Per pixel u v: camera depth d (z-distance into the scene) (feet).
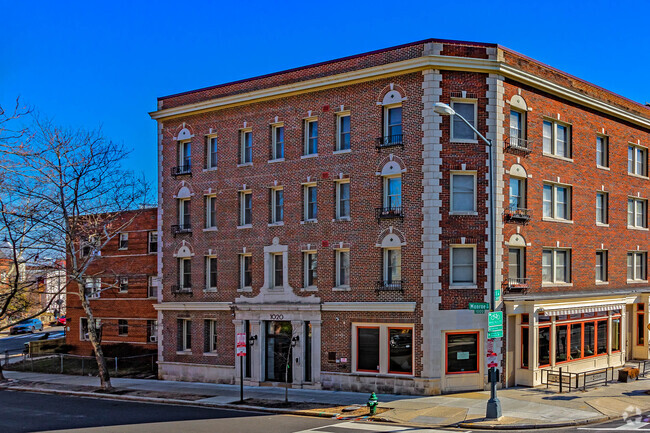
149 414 84.12
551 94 104.99
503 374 93.15
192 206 118.93
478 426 69.31
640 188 128.36
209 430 71.10
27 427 75.77
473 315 91.45
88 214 122.72
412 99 94.02
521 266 98.63
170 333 120.37
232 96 112.37
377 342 95.81
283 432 68.69
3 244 114.73
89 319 110.01
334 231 100.89
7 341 213.05
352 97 100.27
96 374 131.03
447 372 90.94
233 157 113.70
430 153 91.71
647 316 121.08
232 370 110.73
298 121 106.11
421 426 70.59
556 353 99.19
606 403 80.48
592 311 107.65
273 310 105.81
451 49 92.84
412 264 92.43
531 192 100.01
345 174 100.22
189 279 119.85
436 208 91.30
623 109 120.57
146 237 146.00
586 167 112.98
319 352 100.68
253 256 110.11
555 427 69.00
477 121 93.61
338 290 99.60
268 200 108.99
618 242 121.08
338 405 85.15
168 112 120.98
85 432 71.67
